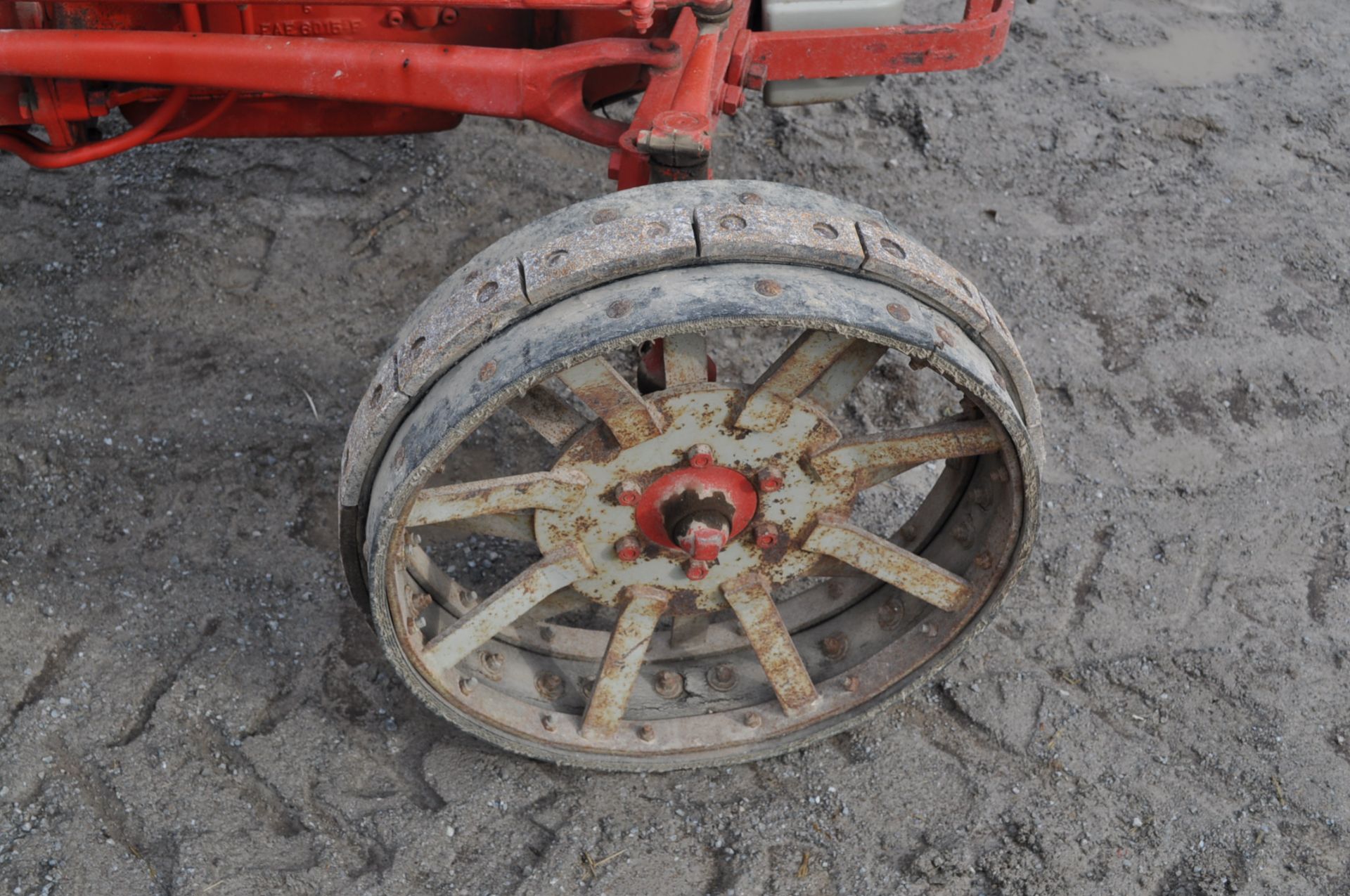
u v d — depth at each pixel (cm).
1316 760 254
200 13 246
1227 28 386
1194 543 277
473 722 238
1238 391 298
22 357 287
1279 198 333
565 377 211
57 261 299
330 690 254
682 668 252
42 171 313
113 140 244
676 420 218
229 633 258
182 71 231
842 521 230
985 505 239
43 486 272
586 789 247
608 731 242
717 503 223
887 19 259
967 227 321
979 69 358
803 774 250
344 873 237
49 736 246
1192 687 261
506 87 238
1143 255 319
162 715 249
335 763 247
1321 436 293
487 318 208
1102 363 301
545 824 243
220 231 305
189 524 269
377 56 234
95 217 306
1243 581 273
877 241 211
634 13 230
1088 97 354
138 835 239
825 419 220
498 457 281
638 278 209
